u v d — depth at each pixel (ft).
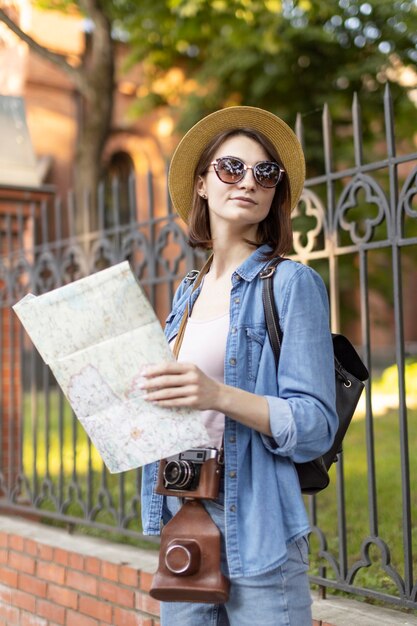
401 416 8.71
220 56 37.42
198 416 5.36
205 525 5.80
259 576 5.58
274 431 5.39
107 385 5.46
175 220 12.09
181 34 32.71
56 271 14.85
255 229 6.40
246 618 5.64
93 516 13.03
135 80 58.95
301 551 5.84
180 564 5.65
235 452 5.73
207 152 6.40
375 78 35.45
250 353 5.85
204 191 6.68
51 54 29.66
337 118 35.63
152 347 5.38
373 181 9.32
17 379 17.60
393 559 11.91
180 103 42.70
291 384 5.56
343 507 9.41
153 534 6.40
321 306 5.82
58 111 55.72
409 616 8.79
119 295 5.44
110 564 11.29
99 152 33.73
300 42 34.78
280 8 30.58
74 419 13.73
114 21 33.94
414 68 34.71
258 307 5.90
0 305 16.66
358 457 19.17
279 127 6.56
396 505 14.87
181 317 6.68
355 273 33.81
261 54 36.04
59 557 12.35
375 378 35.63
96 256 13.84
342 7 33.12
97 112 32.58
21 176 17.20
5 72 27.78
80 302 5.50
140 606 10.71
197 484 5.81
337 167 34.78
